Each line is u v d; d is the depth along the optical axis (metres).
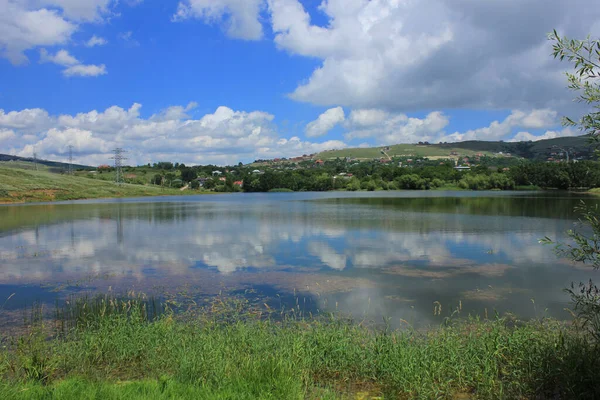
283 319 12.12
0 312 13.34
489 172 149.50
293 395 6.06
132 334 9.18
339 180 166.25
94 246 27.78
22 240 30.77
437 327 11.34
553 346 7.45
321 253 24.16
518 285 16.47
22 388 6.44
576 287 15.94
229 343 8.48
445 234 30.89
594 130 5.96
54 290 16.45
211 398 5.95
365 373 7.41
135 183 163.88
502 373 7.27
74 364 7.93
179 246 27.44
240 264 21.36
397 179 155.25
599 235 6.22
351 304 14.11
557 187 115.31
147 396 6.10
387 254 23.50
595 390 6.02
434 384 6.84
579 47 5.77
